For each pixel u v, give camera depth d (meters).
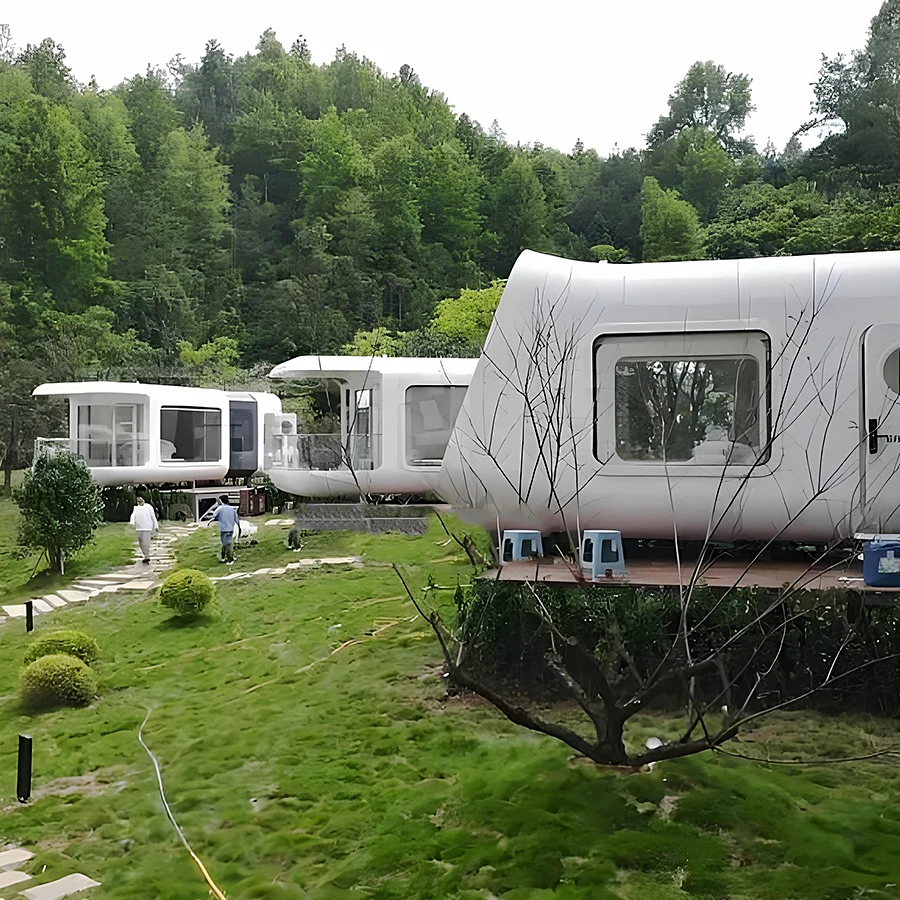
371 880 4.65
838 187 47.31
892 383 6.92
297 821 5.43
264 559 15.30
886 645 6.39
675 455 7.25
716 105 84.44
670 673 5.24
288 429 24.70
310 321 50.00
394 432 15.41
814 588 6.41
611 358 7.40
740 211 49.38
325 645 9.34
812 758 5.81
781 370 7.06
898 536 6.61
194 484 22.38
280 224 69.94
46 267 54.78
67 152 56.28
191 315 52.53
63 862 5.15
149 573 15.11
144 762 6.68
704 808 5.04
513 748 6.14
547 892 4.31
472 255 64.31
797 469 7.00
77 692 8.19
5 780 6.50
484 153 73.19
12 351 38.12
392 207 61.69
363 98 91.31
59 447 20.36
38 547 15.91
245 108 83.06
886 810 5.05
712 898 4.22
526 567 7.16
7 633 11.35
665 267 7.53
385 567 13.27
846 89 49.94
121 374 38.31
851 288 7.04
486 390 7.57
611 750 5.21
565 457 7.33
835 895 4.20
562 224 69.31
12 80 69.06
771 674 6.51
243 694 8.09
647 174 73.50
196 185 66.06
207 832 5.39
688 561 7.60
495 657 7.17
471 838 4.92
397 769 6.05
